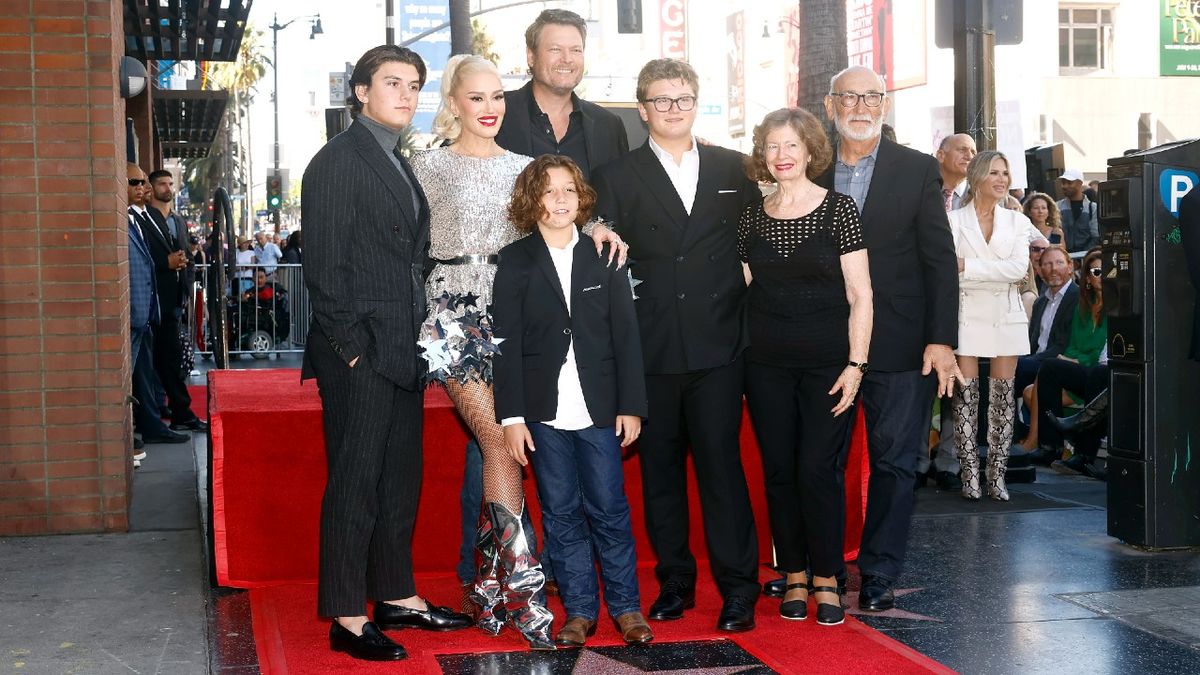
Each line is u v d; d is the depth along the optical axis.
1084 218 10.83
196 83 20.98
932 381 4.51
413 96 3.99
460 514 4.98
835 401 4.21
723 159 4.35
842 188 4.52
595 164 4.80
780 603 4.55
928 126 28.92
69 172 5.54
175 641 4.15
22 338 5.56
